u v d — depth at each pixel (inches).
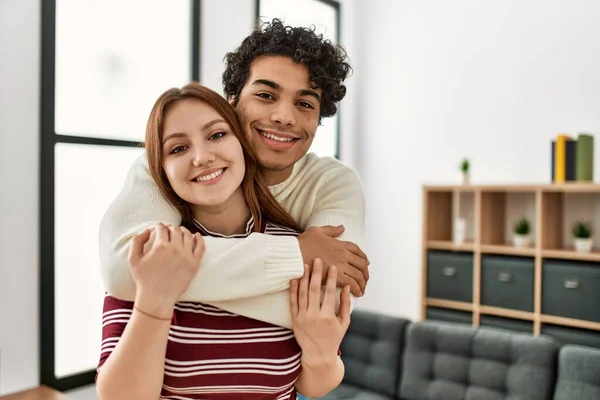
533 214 143.5
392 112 174.9
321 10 175.3
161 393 38.1
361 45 182.9
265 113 41.4
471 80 156.2
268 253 36.1
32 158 101.5
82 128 112.1
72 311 111.9
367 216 181.5
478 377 98.7
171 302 33.0
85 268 113.8
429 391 103.6
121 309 36.7
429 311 145.1
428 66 165.9
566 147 124.3
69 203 111.1
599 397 84.6
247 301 36.4
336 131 179.6
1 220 97.0
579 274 118.6
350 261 39.3
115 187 118.9
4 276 97.7
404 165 171.6
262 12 152.6
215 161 36.8
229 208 41.3
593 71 133.1
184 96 37.9
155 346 32.9
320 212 44.9
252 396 38.5
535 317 125.0
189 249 33.5
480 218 135.6
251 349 37.2
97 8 113.9
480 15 154.3
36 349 103.1
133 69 121.1
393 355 111.4
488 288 133.6
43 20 102.2
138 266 32.4
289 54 41.5
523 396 92.4
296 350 39.7
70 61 109.7
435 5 164.2
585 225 133.3
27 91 100.2
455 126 159.6
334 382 41.2
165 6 127.6
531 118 144.1
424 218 145.5
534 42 143.6
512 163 147.6
